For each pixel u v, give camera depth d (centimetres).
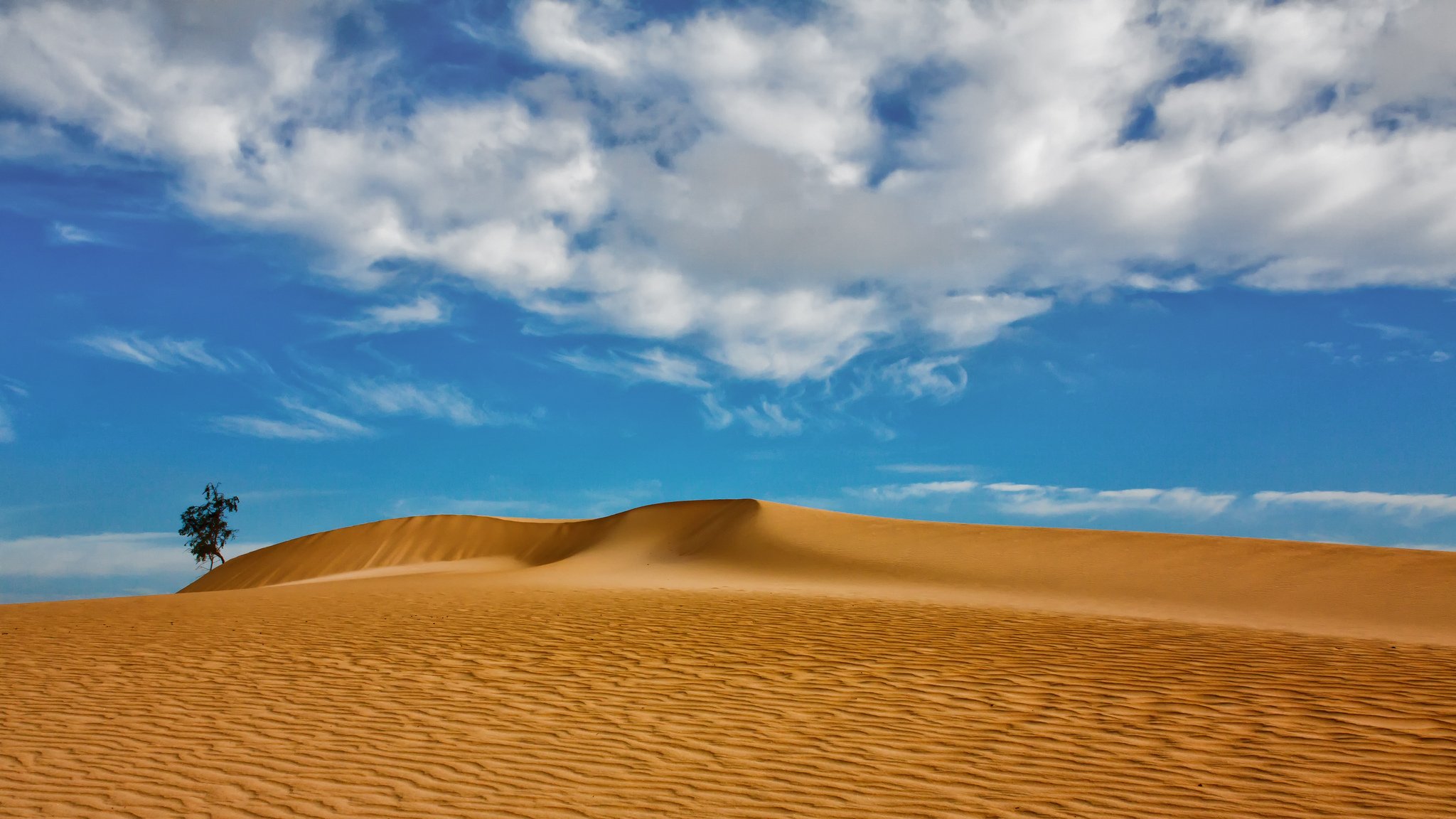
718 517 4238
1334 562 2495
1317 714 741
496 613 1476
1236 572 2475
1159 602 2069
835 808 544
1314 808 536
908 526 3631
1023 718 742
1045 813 532
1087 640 1154
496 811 540
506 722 740
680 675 925
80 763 643
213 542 6450
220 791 580
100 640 1199
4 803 562
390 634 1218
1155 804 545
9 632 1290
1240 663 974
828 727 720
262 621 1379
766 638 1172
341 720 750
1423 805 536
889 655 1034
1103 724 720
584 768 622
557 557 4803
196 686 892
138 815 540
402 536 5622
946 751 655
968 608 1597
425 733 711
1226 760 627
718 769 618
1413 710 747
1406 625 1655
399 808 545
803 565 3075
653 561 3753
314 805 553
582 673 939
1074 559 2819
